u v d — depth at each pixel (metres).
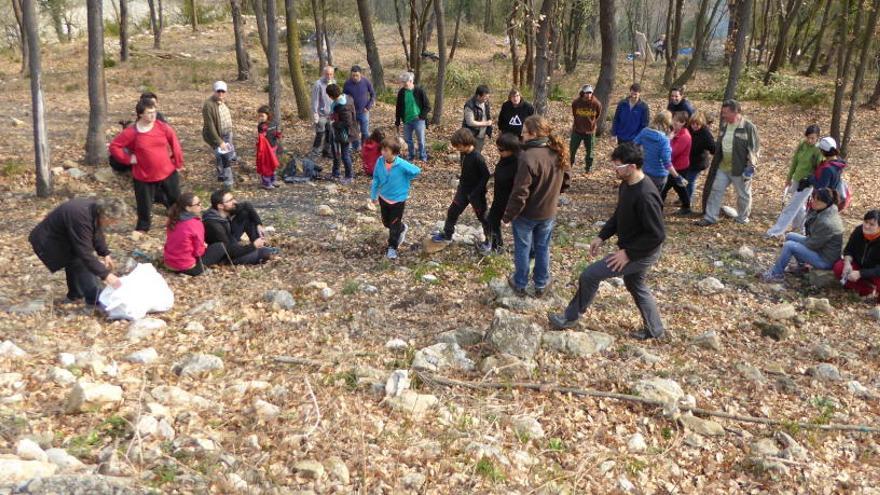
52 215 5.64
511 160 7.01
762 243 8.49
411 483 3.69
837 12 26.06
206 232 7.28
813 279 7.21
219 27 35.50
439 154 12.75
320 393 4.63
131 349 5.21
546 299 6.52
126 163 8.00
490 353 5.50
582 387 5.09
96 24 10.38
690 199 9.48
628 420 4.73
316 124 12.30
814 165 8.95
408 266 7.42
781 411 4.96
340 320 6.05
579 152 13.37
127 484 3.11
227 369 4.98
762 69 26.27
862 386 5.28
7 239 7.79
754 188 11.37
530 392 4.98
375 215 9.31
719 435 4.63
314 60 27.42
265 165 10.30
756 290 7.10
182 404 4.27
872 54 23.41
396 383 4.77
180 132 13.70
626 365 5.43
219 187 10.45
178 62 25.39
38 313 5.77
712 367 5.52
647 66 29.25
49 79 20.28
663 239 5.28
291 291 6.66
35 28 8.95
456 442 4.17
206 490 3.29
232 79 21.81
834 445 4.59
